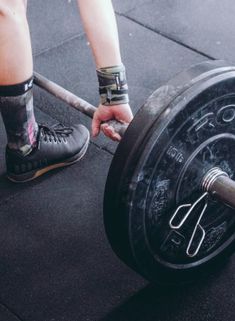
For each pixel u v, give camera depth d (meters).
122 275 1.46
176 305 1.39
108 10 1.28
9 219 1.61
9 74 1.42
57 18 2.26
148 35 2.18
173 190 1.17
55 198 1.66
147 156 1.06
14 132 1.58
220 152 1.20
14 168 1.67
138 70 2.04
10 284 1.45
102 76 1.28
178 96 1.05
